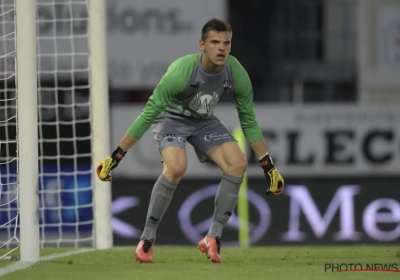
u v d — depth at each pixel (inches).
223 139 791.7
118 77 1562.5
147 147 1558.8
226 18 1588.3
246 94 779.4
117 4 1555.1
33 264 775.1
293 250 929.5
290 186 1439.5
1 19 1101.7
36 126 796.0
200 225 1416.1
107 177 772.6
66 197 1301.7
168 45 1563.7
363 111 1608.0
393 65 1609.3
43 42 1334.9
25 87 786.2
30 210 797.2
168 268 740.0
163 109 759.7
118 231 1413.6
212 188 1444.4
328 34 1611.7
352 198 1438.2
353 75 1614.2
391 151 1603.1
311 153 1603.1
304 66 1615.4
